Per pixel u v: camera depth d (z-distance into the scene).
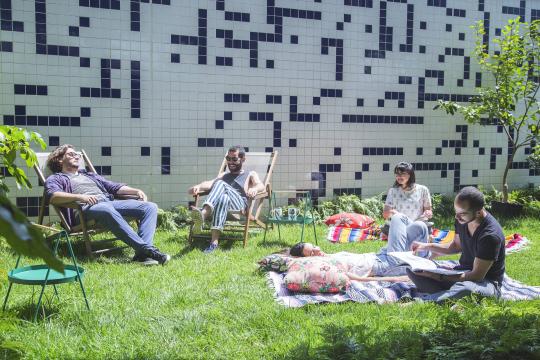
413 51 7.88
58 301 3.44
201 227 5.51
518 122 8.48
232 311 3.34
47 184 5.01
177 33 6.64
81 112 6.30
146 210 5.17
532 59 7.49
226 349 2.74
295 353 2.47
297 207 7.07
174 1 6.60
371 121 7.73
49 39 6.09
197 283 4.02
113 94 6.41
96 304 3.45
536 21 7.23
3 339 2.30
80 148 6.33
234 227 6.07
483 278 3.50
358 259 4.25
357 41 7.54
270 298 3.65
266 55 7.08
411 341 2.42
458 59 8.16
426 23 7.91
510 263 4.78
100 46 6.31
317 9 7.29
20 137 2.86
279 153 7.27
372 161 7.79
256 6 6.98
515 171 8.73
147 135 6.61
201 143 6.88
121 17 6.38
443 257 5.20
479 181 8.49
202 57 6.78
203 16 6.74
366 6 7.55
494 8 8.29
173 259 4.93
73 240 5.56
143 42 6.50
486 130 8.44
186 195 6.88
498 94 7.35
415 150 8.04
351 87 7.56
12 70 5.98
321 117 7.44
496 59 7.57
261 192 5.71
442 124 8.16
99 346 2.74
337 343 2.38
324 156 7.50
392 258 4.25
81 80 6.27
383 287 3.86
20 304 3.35
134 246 4.82
